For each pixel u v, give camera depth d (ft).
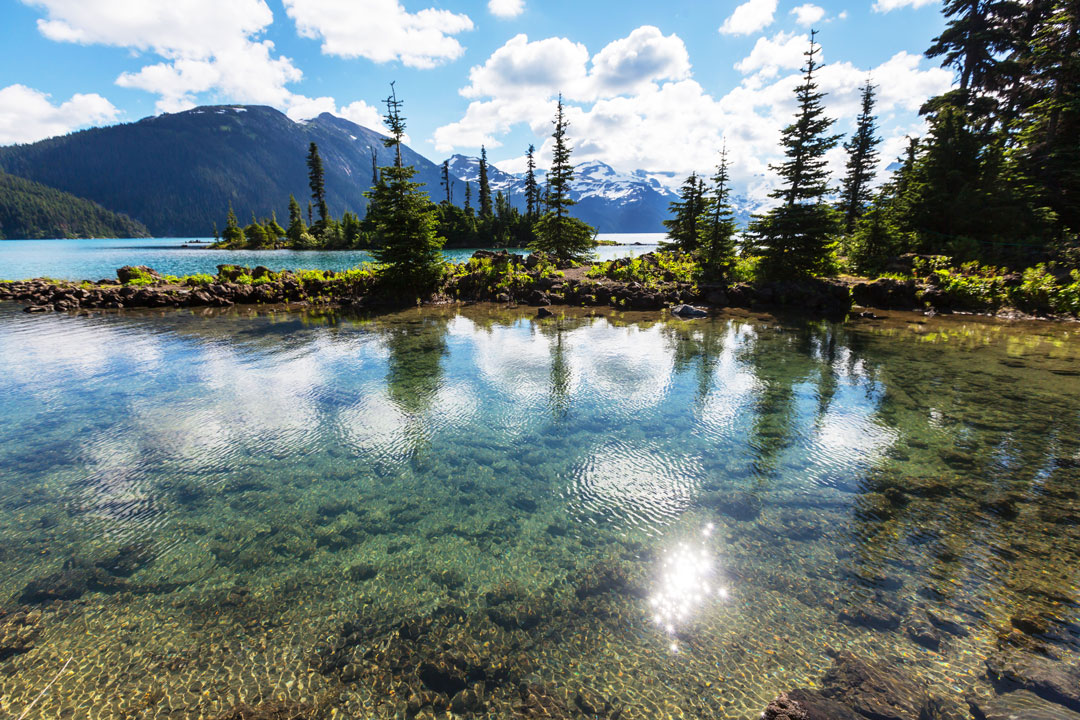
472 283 99.81
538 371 45.44
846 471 25.85
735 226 102.06
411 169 92.79
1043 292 74.54
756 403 36.55
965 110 118.73
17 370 45.27
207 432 31.60
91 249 328.70
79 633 15.47
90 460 27.58
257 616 16.20
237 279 103.09
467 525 21.56
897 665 13.73
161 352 52.60
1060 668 13.23
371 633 15.48
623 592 17.21
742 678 13.61
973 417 32.83
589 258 138.92
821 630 15.17
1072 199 100.01
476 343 57.72
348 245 292.61
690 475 25.84
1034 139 105.81
